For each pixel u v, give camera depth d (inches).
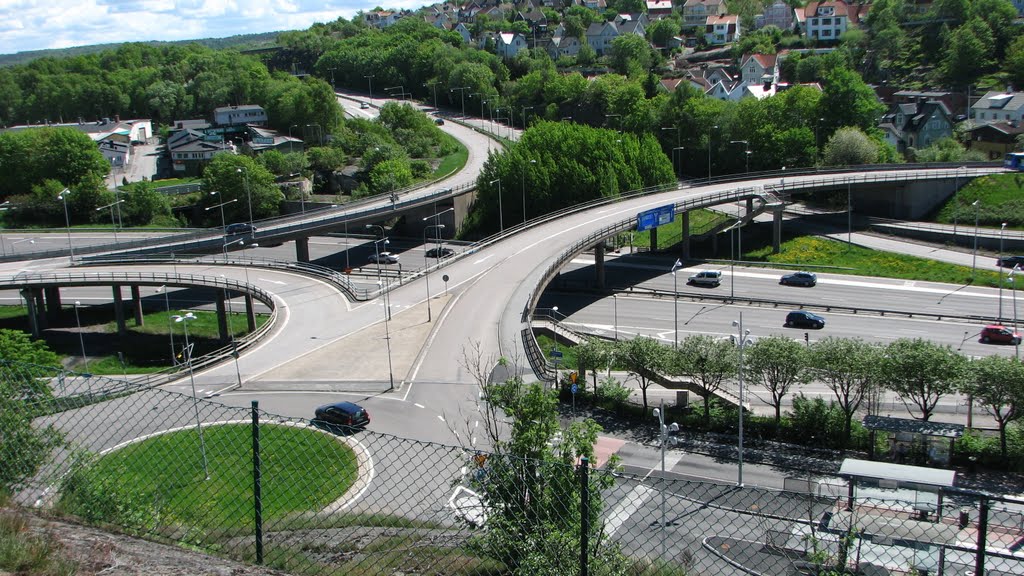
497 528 595.5
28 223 4815.5
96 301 3555.6
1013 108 5088.6
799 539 597.0
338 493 780.6
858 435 1795.0
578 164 4185.5
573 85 6122.1
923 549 557.0
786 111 4825.3
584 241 2974.9
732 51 7426.2
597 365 1985.7
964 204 3784.5
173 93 7770.7
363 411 1747.0
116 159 6200.8
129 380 2007.9
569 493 588.4
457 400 1865.2
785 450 1761.8
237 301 3523.6
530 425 882.1
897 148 5246.1
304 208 4869.6
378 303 2571.4
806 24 7416.3
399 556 605.0
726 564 596.4
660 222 3267.7
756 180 4023.1
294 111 6294.3
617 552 592.1
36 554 462.3
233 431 867.4
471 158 5398.6
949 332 2632.9
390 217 3946.9
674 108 5103.3
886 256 3447.3
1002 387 1619.1
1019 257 3216.0
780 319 2829.7
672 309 2999.5
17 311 3454.7
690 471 1652.3
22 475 615.5
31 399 645.3
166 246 3383.4
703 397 1916.8
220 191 4805.6
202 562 496.4
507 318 2335.1
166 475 759.1
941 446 1642.5
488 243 3097.9
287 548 581.9
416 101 7618.1
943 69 6156.5
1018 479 1595.7
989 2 6476.4
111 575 464.1
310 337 2324.1
